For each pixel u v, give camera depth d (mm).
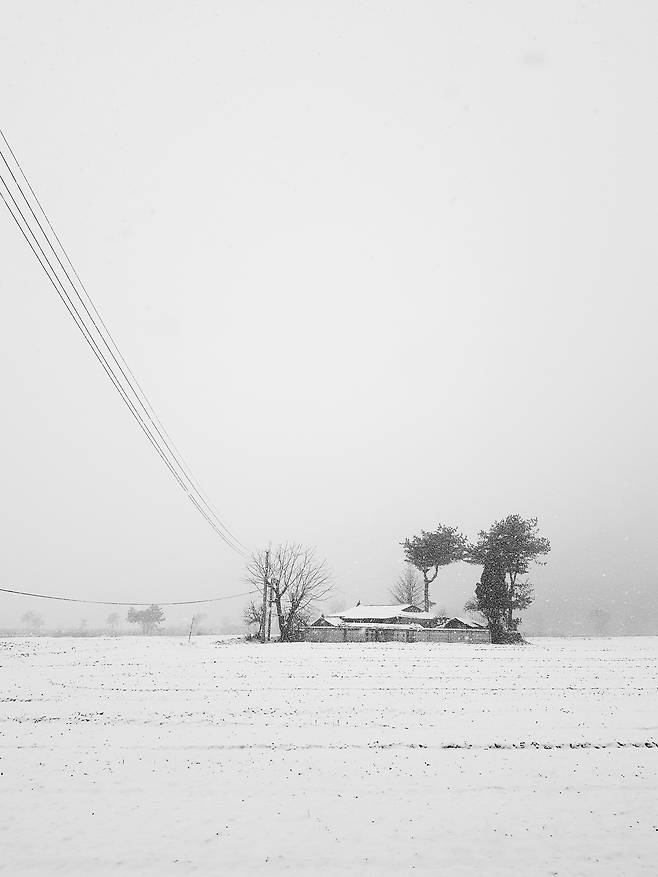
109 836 8203
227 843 8039
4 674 22656
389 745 12828
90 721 14781
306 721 14938
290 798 9672
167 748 12445
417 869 7398
